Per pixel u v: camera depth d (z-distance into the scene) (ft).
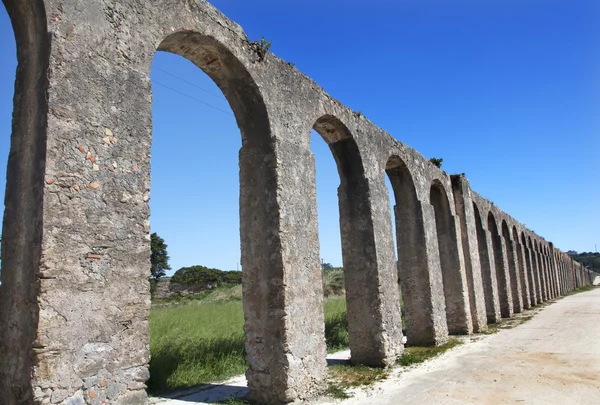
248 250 27.78
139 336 18.45
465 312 52.75
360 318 35.86
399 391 27.63
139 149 19.94
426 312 44.32
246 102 28.25
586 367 32.07
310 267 28.50
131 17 20.65
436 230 50.16
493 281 67.92
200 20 24.26
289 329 25.73
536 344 43.27
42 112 17.01
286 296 25.93
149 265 19.43
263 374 26.03
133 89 20.15
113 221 18.35
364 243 36.35
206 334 42.98
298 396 25.52
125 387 17.61
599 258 489.26
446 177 55.98
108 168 18.53
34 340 15.38
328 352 41.98
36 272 15.85
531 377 29.78
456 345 44.47
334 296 110.93
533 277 105.81
